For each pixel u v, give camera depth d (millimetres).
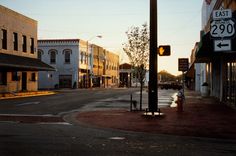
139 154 9148
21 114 19047
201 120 16047
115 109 22516
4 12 38875
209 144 10641
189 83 77812
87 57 72375
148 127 14039
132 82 105688
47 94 42688
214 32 12344
